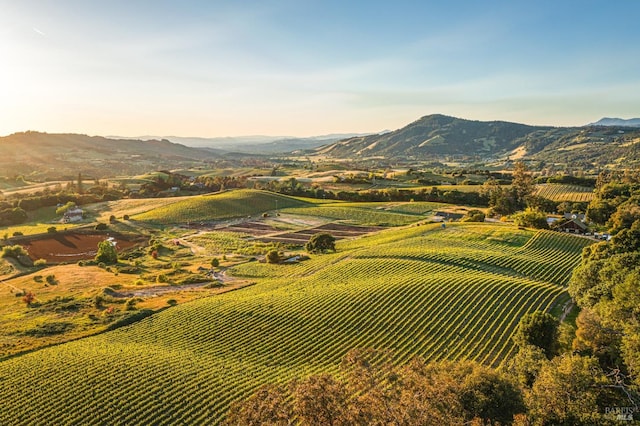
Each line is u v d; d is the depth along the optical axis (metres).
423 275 78.69
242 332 60.09
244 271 95.69
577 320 49.50
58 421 40.94
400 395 29.84
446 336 57.16
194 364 50.78
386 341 56.56
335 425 25.34
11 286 87.88
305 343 56.62
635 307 45.38
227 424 28.91
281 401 29.34
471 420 29.09
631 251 74.81
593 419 30.47
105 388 45.50
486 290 70.00
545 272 83.06
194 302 72.50
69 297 78.62
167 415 41.44
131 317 66.00
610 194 158.50
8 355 54.12
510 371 42.56
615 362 43.69
